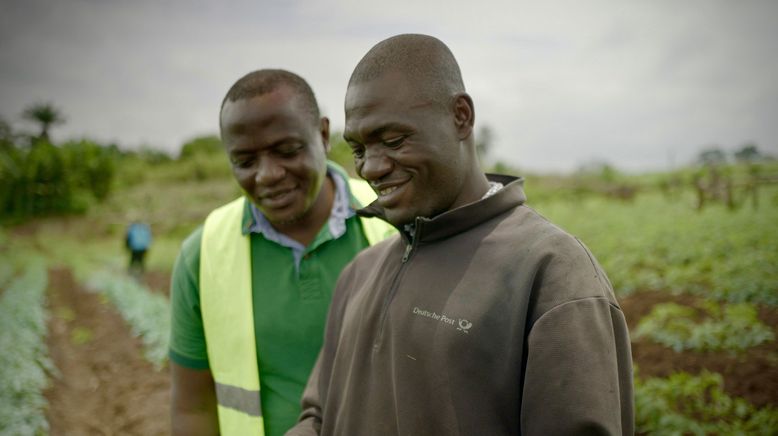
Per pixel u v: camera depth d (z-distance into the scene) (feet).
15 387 24.25
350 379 5.65
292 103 7.51
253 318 8.11
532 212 5.21
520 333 4.57
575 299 4.43
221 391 8.12
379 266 6.09
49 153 156.25
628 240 44.57
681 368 19.61
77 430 23.02
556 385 4.26
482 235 5.08
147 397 25.34
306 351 7.98
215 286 8.25
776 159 98.02
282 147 7.47
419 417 4.82
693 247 38.06
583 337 4.33
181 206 129.80
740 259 31.65
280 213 7.79
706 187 60.64
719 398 15.61
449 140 5.04
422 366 4.87
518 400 4.64
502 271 4.78
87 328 42.14
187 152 195.72
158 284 60.34
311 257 8.19
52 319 47.47
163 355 30.25
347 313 6.24
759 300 26.35
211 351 8.27
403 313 5.16
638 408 15.44
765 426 14.47
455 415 4.65
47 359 30.81
